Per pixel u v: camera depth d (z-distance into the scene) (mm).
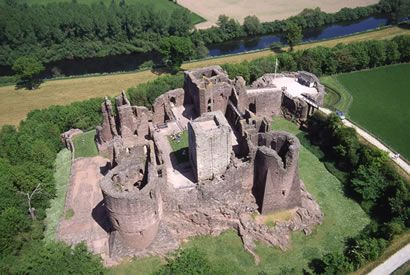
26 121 103875
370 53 130375
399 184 78062
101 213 77062
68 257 62344
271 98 109000
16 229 69875
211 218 74438
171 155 89188
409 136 99250
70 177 86625
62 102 126250
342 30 174875
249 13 187375
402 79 126250
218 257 71625
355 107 112188
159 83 119688
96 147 96250
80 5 163875
